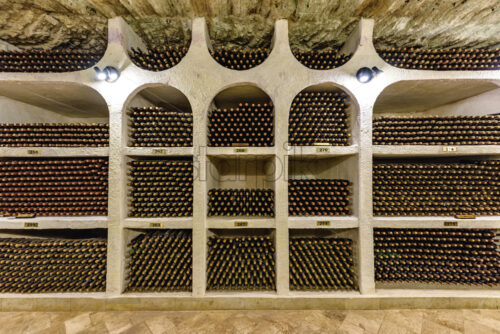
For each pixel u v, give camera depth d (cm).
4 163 226
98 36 251
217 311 227
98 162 236
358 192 232
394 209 233
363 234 230
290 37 258
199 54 231
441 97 285
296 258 249
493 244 232
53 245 238
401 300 227
